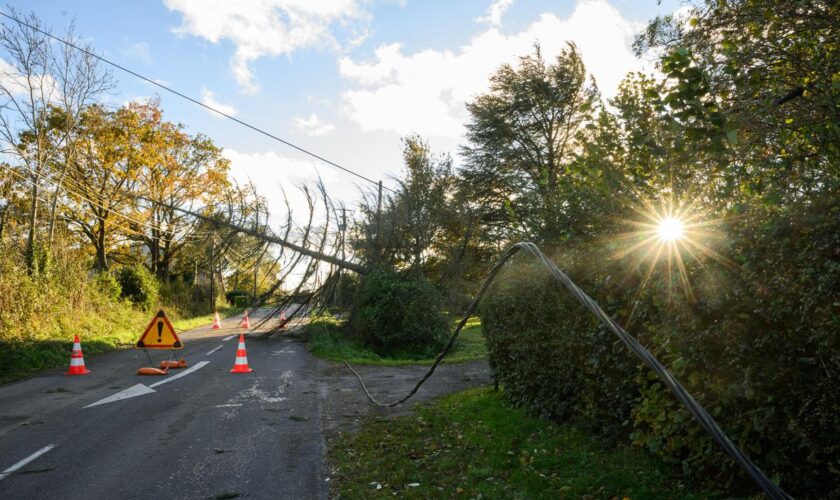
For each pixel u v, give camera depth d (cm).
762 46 621
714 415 463
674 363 482
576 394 727
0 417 909
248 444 752
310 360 1766
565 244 730
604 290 636
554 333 754
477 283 2764
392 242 2334
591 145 648
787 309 387
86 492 567
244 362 1455
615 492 504
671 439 516
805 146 493
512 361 928
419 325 2088
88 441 764
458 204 3142
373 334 2145
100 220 3625
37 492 567
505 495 528
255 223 2198
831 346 357
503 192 3881
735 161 520
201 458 686
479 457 654
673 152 511
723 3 679
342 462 666
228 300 5481
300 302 2272
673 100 471
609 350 617
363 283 2220
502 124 3850
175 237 3678
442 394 1141
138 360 1673
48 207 2683
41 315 1925
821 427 378
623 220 623
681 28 780
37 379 1308
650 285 543
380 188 2369
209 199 3928
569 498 504
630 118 619
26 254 2061
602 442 654
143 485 588
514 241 903
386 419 895
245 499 548
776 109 585
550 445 672
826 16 575
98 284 2681
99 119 3406
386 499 532
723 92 561
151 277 3356
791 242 387
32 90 2550
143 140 3672
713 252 454
